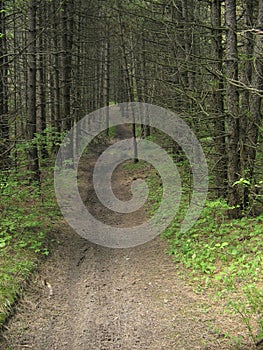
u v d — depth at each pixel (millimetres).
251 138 11594
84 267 11156
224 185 12781
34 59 14828
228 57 11359
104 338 8516
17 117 13070
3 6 14844
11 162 13586
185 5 15312
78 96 24688
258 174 12195
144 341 8414
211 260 10320
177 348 8180
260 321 8156
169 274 10508
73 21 19781
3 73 16703
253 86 11398
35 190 13203
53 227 13031
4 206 12438
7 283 9375
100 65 40000
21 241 11078
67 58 19062
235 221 11305
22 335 8492
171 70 16703
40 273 10469
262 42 10883
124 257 11758
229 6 11234
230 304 8742
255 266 9500
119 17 22312
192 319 8781
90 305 9477
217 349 7938
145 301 9523
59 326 8820
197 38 15711
